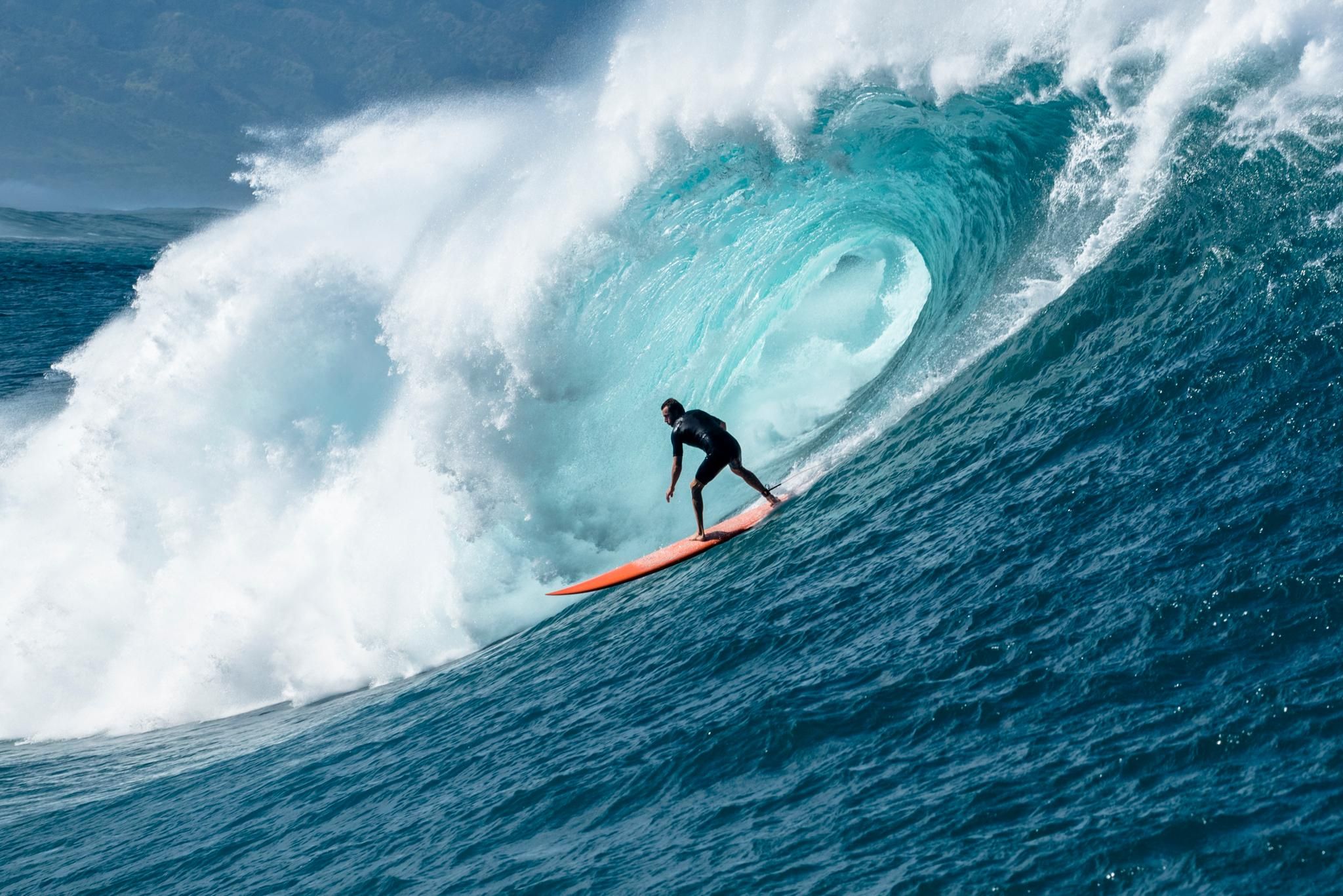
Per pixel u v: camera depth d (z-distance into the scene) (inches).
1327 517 823.1
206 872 999.0
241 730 1519.4
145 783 1360.7
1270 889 530.6
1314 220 1186.0
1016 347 1403.8
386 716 1348.4
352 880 879.7
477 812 933.8
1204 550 850.8
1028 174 1553.9
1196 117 1352.1
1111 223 1412.4
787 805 759.1
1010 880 596.4
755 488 1503.4
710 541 1464.1
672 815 805.2
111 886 1029.2
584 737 1011.3
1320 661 684.7
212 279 2004.2
